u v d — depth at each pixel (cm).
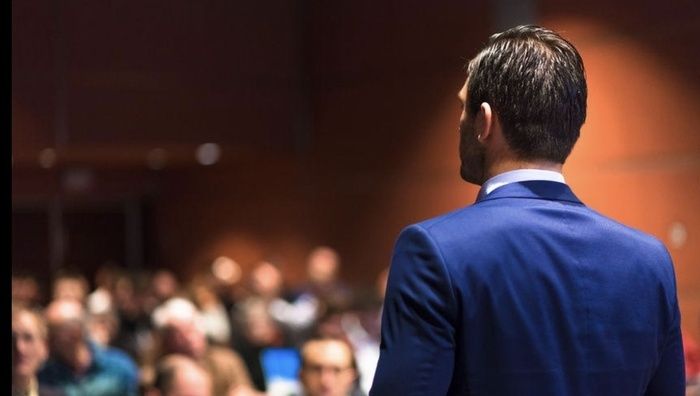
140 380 505
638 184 529
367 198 764
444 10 682
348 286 781
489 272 135
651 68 520
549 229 140
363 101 760
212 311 733
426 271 135
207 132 789
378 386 135
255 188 912
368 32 752
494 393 134
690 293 505
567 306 137
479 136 146
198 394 388
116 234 1123
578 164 562
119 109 766
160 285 851
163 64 779
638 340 142
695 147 498
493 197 143
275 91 812
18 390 347
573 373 137
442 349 132
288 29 818
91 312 699
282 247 875
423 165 706
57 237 1090
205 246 1002
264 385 615
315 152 812
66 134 752
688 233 503
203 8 792
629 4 530
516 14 610
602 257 142
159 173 1078
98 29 762
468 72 150
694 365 348
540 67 143
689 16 500
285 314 705
